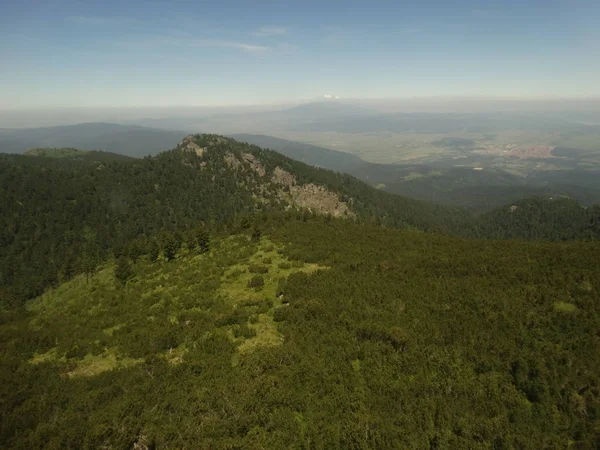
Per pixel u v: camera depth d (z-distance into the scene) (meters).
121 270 49.41
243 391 19.58
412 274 38.31
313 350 24.12
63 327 34.09
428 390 19.88
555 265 37.50
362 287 34.66
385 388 20.05
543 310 28.03
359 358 23.64
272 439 16.48
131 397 19.83
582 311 27.20
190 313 32.22
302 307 30.55
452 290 33.19
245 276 40.84
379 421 17.27
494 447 16.30
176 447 16.14
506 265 38.91
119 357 26.12
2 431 17.47
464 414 18.22
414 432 17.06
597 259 37.59
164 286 42.00
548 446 16.22
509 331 25.45
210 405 18.73
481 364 22.08
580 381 20.19
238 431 17.20
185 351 26.02
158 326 30.39
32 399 20.62
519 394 19.91
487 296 31.11
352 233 59.53
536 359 21.73
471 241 55.25
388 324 27.19
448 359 22.47
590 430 17.12
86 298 43.00
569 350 23.03
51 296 59.25
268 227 66.69
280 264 43.19
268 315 30.55
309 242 52.84
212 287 38.09
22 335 32.41
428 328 26.52
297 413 18.62
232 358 24.27
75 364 25.52
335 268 41.03
